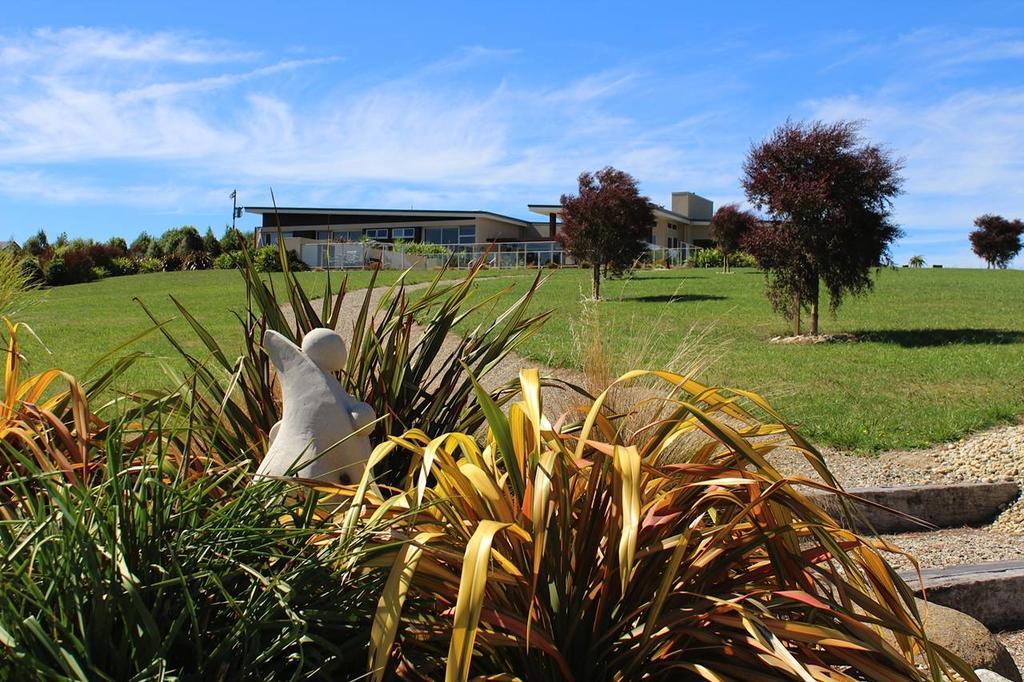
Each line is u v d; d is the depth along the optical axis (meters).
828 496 5.39
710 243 70.50
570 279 34.22
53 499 2.03
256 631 1.97
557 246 50.69
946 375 11.41
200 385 4.25
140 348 13.41
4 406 2.92
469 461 2.53
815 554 2.78
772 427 2.90
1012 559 5.58
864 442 7.63
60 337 16.06
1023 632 4.94
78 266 42.38
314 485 2.44
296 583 2.11
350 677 2.23
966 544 5.86
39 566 1.97
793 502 2.63
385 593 2.08
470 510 2.54
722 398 2.84
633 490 2.29
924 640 2.50
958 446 7.65
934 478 6.81
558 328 16.30
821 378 10.99
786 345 15.45
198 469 3.19
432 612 2.41
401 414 3.56
